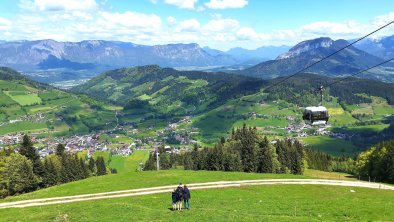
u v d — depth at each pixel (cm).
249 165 15062
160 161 18812
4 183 13125
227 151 15600
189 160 16812
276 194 7869
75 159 16850
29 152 14500
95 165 19762
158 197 7188
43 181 14612
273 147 15700
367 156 15225
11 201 7988
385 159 13588
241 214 4906
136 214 4959
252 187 8562
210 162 15275
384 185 10262
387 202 5791
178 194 5362
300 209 5469
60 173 15262
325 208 5391
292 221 4369
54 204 7162
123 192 8125
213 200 6725
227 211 5125
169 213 4969
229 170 14925
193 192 7775
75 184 10019
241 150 15500
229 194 7569
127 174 10975
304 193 8362
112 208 5416
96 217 4888
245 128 17912
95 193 8200
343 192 8831
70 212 5409
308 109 6606
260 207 5762
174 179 9475
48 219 4941
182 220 4481
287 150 15975
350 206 5397
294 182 9538
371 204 5509
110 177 10625
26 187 13475
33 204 7331
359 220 4591
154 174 10606
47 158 16188
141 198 7119
